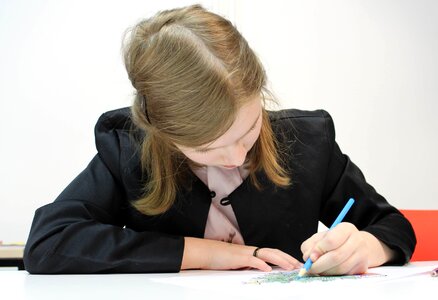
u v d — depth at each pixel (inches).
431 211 50.4
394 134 87.7
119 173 39.5
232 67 28.0
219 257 34.0
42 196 80.6
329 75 86.4
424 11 88.1
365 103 87.1
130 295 24.0
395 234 37.1
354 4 86.7
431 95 88.0
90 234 33.9
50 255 33.0
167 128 29.5
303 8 85.9
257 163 37.6
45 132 81.0
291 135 41.0
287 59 85.7
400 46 87.6
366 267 31.2
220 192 38.6
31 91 80.7
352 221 41.6
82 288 26.3
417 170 88.1
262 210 39.1
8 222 79.7
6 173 79.9
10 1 80.6
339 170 42.7
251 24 84.9
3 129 79.9
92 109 82.0
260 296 23.4
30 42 80.7
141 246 33.5
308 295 23.5
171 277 30.3
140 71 30.2
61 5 81.4
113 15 82.7
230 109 27.6
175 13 31.4
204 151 30.0
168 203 37.4
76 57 81.7
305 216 40.3
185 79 28.0
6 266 69.0
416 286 25.8
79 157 81.7
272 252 34.8
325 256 30.0
